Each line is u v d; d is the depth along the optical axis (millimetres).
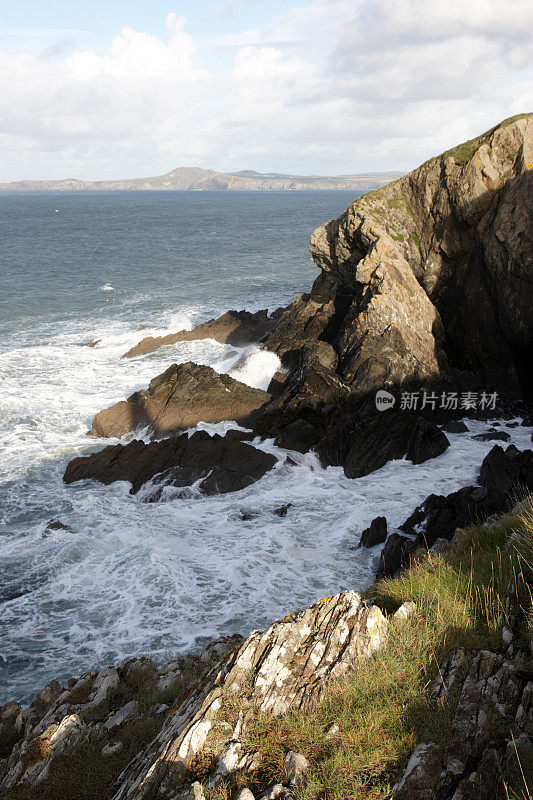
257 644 6008
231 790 4633
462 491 18359
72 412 30531
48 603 15555
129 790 5320
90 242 109438
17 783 7508
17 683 12539
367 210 35906
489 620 5797
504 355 32250
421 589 7062
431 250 34969
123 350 41875
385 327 29781
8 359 39250
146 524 19828
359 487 22172
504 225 30312
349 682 5441
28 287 64500
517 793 3932
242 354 37688
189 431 27203
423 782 4234
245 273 74812
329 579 16031
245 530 19203
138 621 14516
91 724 8461
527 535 7461
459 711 4797
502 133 31328
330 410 26234
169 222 164500
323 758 4707
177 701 7191
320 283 42719
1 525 20016
